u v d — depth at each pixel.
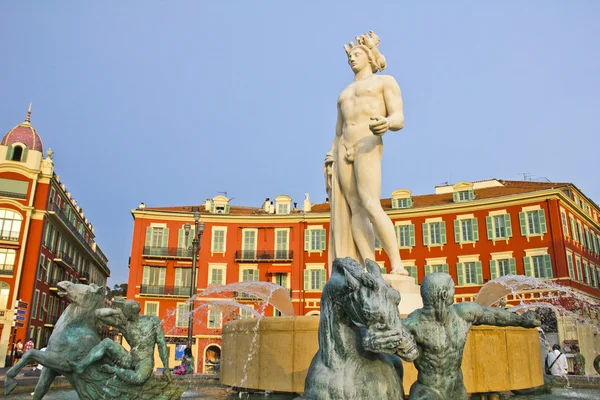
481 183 40.91
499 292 8.19
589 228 38.66
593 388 6.84
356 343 2.48
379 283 2.32
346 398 2.39
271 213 42.22
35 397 4.05
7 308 33.78
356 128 6.26
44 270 38.16
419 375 2.74
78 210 52.91
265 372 4.65
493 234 35.44
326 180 6.74
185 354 13.16
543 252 33.47
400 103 6.14
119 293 78.38
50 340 3.95
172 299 38.56
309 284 39.44
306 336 4.50
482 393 4.38
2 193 35.66
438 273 2.73
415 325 2.68
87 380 3.92
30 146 37.81
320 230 40.28
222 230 40.66
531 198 34.41
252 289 8.30
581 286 33.53
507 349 4.62
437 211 37.69
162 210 40.53
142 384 4.05
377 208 6.01
